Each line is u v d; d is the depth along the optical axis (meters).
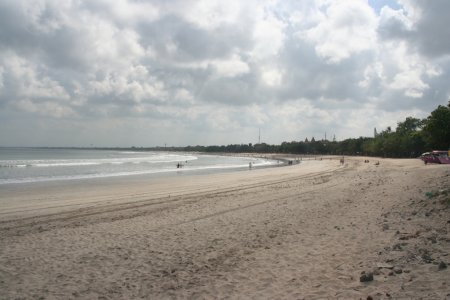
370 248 8.57
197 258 8.99
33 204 20.00
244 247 9.84
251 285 7.00
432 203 12.66
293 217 13.83
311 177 38.69
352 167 57.09
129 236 11.55
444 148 55.66
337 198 18.31
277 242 10.14
